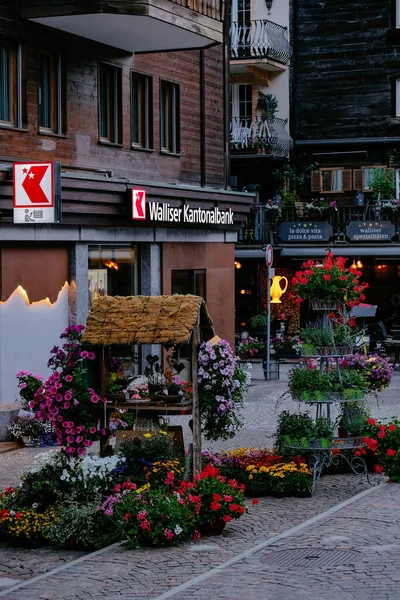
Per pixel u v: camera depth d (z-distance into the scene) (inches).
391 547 418.0
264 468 526.6
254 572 387.2
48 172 707.4
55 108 824.3
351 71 1517.0
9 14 762.8
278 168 1502.2
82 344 490.9
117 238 887.7
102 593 367.2
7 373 764.0
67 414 483.5
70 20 791.1
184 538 443.2
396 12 1503.4
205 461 546.9
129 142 925.8
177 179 1008.9
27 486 470.3
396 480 562.3
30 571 409.4
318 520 471.5
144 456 497.0
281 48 1478.8
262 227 1371.8
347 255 1353.3
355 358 787.4
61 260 826.2
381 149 1504.7
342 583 369.4
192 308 492.4
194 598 355.6
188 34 864.9
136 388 526.6
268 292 1063.0
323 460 552.1
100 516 447.8
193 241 1022.4
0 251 754.8
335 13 1518.2
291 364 1235.9
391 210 1366.9
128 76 926.4
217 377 500.4
